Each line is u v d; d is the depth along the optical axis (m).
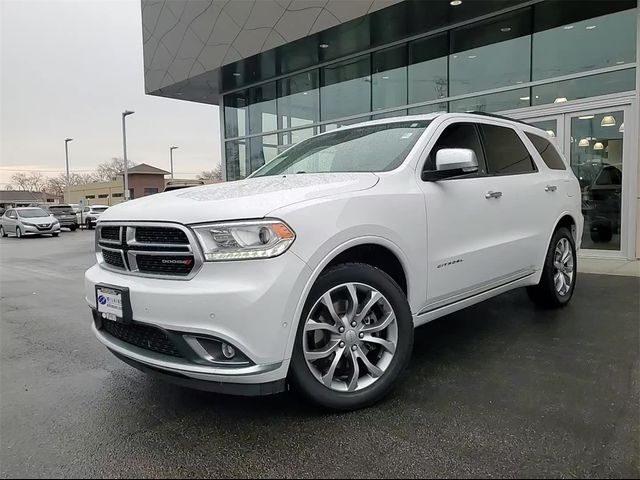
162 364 2.67
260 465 2.37
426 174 3.45
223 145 15.63
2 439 2.70
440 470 2.28
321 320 2.82
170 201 2.98
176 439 2.64
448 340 4.20
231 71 13.33
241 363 2.53
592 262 8.22
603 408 2.85
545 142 5.16
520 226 4.30
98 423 2.87
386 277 3.03
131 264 2.91
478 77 10.07
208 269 2.57
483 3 9.13
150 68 15.41
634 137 8.17
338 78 12.42
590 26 8.68
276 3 11.34
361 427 2.71
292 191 2.86
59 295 7.33
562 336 4.22
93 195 65.94
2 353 4.31
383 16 9.82
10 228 24.17
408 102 11.15
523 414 2.81
